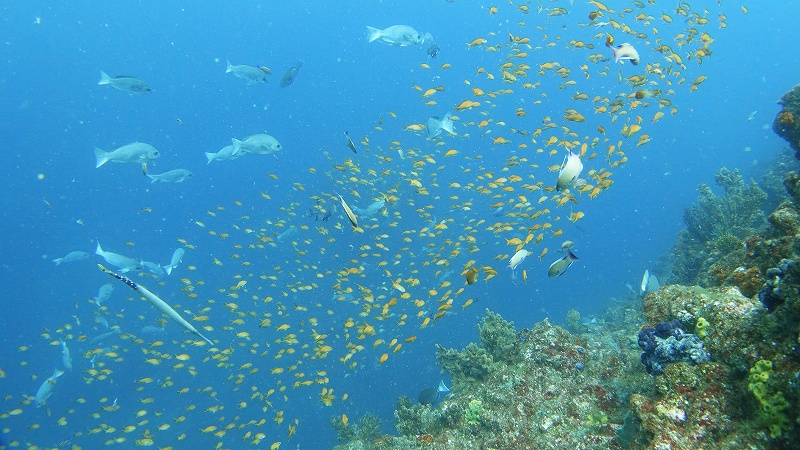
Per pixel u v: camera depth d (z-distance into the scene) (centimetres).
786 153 1845
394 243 2503
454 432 690
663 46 967
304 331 2169
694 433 347
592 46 1105
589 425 549
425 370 2053
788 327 343
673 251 1600
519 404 648
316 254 2580
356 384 1961
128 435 1794
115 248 3916
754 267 503
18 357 2695
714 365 377
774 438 306
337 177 2895
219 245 3594
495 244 2933
